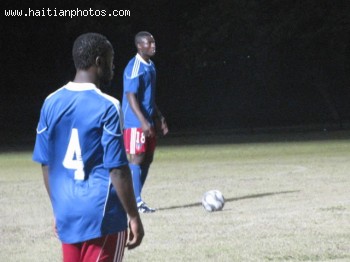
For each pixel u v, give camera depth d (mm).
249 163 34219
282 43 72750
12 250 15219
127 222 8445
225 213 19078
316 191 23016
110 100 8156
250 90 76688
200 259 13805
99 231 8039
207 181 27047
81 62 8352
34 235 16875
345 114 76375
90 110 8125
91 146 8133
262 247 14680
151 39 20109
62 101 8258
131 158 20000
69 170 8211
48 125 8320
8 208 21297
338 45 71375
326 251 14195
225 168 32094
